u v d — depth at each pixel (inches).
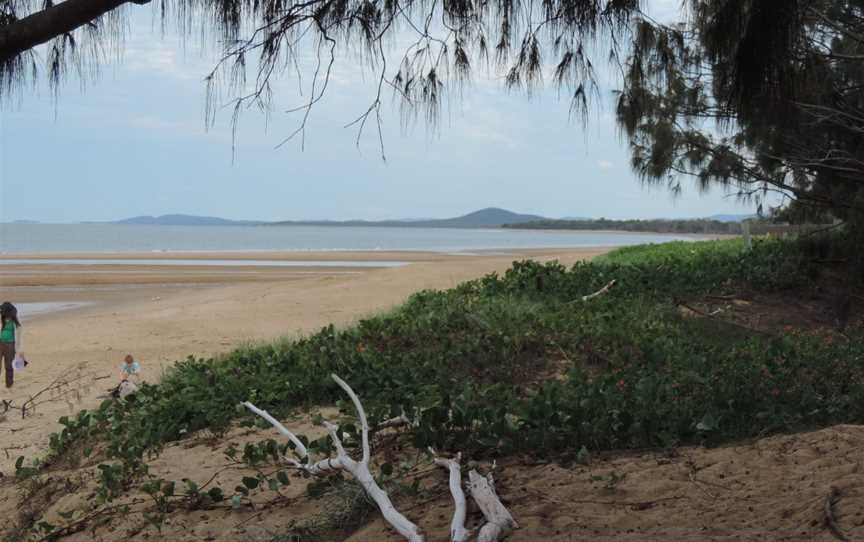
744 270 608.4
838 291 512.7
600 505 155.9
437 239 4857.3
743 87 128.0
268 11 116.7
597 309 485.1
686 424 210.2
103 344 563.2
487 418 216.4
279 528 176.4
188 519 191.8
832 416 222.4
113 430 290.2
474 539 142.8
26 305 858.1
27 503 236.5
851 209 502.0
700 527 135.7
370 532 158.2
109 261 1653.5
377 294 817.5
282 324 642.8
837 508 131.2
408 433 231.1
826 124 411.2
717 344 366.9
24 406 370.9
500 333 384.5
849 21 339.6
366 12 123.1
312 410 295.1
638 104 160.1
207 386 328.5
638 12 133.5
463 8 127.8
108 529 195.8
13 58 113.7
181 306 780.6
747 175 555.5
